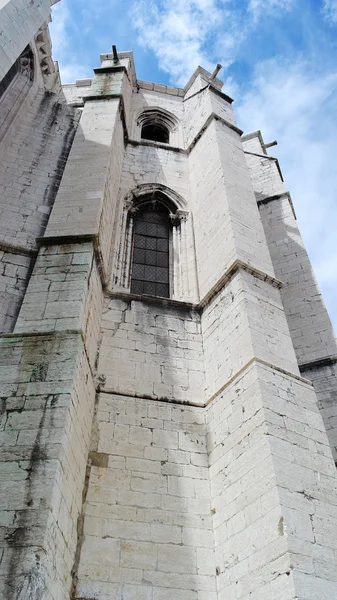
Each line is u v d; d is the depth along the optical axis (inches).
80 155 563.2
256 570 287.3
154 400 410.3
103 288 474.0
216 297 473.4
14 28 503.2
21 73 683.4
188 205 654.5
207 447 389.4
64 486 280.8
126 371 423.5
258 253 498.0
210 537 340.8
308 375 559.8
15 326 350.6
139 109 882.1
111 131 613.3
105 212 515.8
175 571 318.0
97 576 301.9
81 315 363.3
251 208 571.8
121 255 561.9
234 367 397.7
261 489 309.9
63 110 683.4
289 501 293.7
